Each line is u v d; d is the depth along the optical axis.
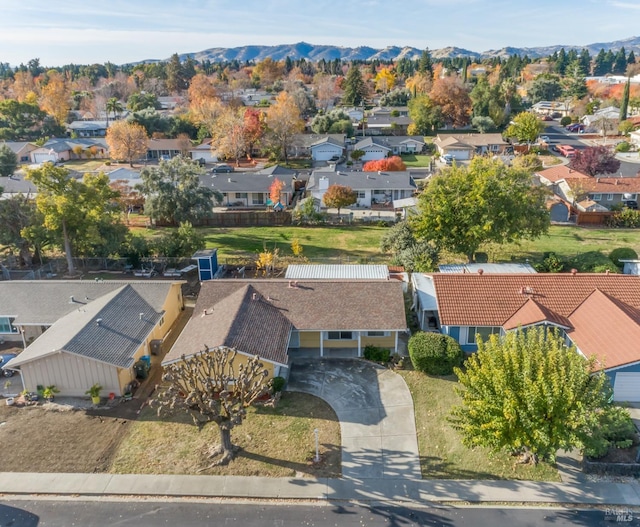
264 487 19.92
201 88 154.12
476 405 19.33
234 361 25.02
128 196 63.69
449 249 42.06
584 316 28.38
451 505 18.97
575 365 19.12
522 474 20.42
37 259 45.81
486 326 29.06
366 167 80.19
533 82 165.38
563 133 118.44
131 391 26.05
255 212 60.62
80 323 27.11
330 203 61.19
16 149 98.12
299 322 29.28
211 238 54.25
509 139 105.94
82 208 42.03
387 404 25.06
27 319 30.16
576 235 53.81
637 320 26.75
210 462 21.25
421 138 104.69
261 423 23.67
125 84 180.62
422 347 27.33
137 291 32.31
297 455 21.64
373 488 19.84
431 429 23.22
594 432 18.80
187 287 40.38
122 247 44.47
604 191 62.19
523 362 19.75
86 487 20.00
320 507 18.98
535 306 29.02
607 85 173.88
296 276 35.88
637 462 20.44
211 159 99.69
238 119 99.19
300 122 106.00
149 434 23.08
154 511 18.89
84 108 154.88
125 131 95.25
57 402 25.45
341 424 23.61
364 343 30.27
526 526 17.92
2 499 19.47
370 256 47.66
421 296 32.22
